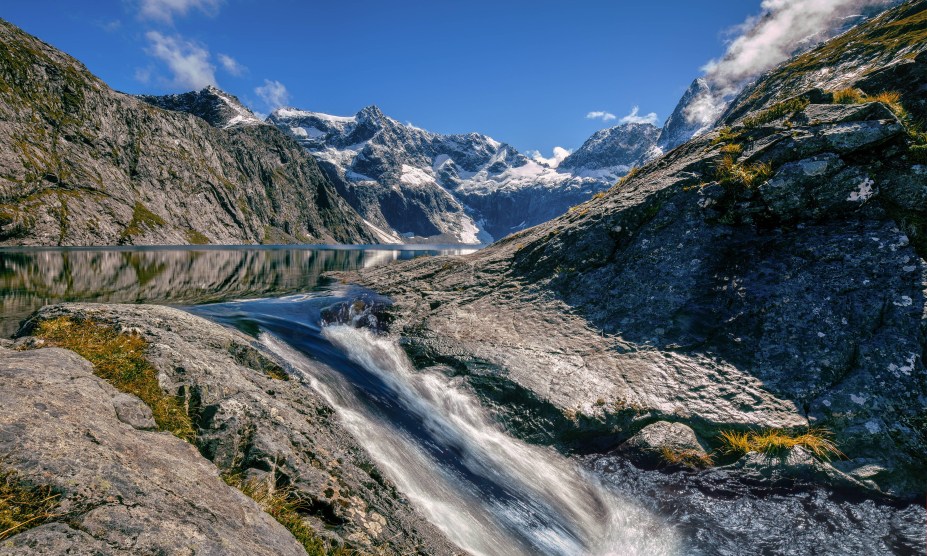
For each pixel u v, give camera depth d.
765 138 16.25
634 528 8.14
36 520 3.10
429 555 5.97
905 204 12.70
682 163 18.86
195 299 23.33
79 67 187.00
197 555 3.35
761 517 8.04
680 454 9.54
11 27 168.12
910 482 8.45
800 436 9.48
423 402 12.16
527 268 18.59
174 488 4.16
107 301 22.91
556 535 7.97
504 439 10.92
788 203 14.05
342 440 8.10
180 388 6.73
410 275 23.73
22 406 4.25
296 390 9.48
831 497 8.31
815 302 11.77
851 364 10.38
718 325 12.56
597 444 10.56
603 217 17.62
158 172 195.25
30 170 136.38
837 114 14.90
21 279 34.56
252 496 5.23
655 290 14.34
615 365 12.23
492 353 13.41
